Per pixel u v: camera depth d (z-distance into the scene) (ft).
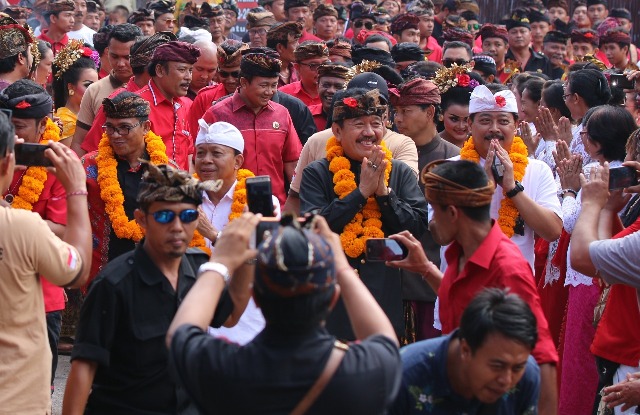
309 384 12.59
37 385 17.81
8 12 52.54
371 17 56.03
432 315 26.18
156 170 17.76
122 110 26.61
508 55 56.34
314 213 13.94
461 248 18.42
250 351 12.77
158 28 52.54
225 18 58.80
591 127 25.84
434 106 30.12
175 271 18.54
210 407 12.84
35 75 33.22
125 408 18.02
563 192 26.25
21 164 18.20
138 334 17.90
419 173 28.84
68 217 18.13
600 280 23.54
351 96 24.66
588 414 25.70
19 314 17.38
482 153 26.50
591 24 66.54
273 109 33.45
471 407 15.17
